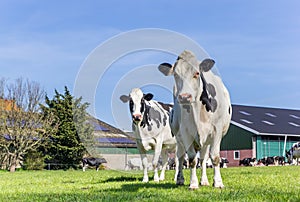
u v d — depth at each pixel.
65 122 38.22
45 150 38.53
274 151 44.72
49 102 39.56
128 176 13.59
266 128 45.28
